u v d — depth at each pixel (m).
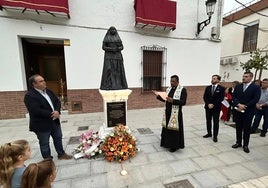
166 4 6.91
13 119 5.96
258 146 3.88
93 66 6.64
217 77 3.99
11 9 5.39
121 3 6.70
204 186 2.51
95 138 3.57
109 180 2.66
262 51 9.66
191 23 7.85
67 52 6.30
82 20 6.29
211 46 8.36
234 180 2.65
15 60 5.78
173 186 2.51
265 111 4.40
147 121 5.82
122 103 3.79
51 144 3.96
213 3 6.93
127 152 3.23
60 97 8.55
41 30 5.88
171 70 7.89
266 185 2.54
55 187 2.49
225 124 5.51
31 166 1.27
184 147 3.72
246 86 3.53
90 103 6.80
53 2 5.43
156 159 3.29
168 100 3.37
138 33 7.11
